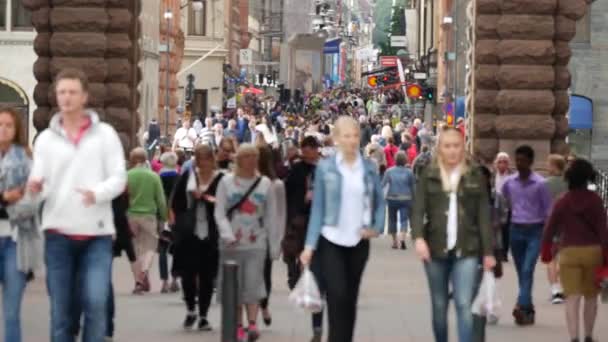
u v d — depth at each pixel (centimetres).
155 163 8331
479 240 3466
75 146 3133
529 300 4769
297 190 4722
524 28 7388
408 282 6159
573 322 4097
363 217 3475
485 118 7550
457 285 3450
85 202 3098
